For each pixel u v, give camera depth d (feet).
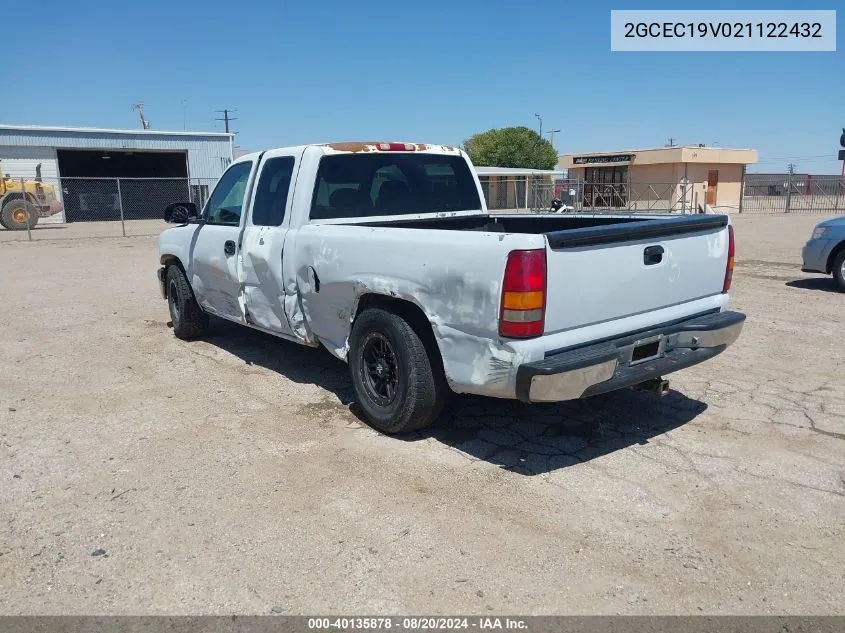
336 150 18.37
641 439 15.51
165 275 26.16
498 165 203.51
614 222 18.44
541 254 12.19
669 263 14.56
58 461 14.76
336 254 16.14
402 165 19.75
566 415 17.02
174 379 20.53
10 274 45.44
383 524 12.00
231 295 21.12
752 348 23.04
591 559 10.89
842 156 63.00
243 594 10.17
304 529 11.88
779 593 10.02
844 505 12.45
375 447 15.25
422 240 13.93
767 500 12.66
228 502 12.86
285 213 18.20
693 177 130.41
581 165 146.72
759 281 37.86
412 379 14.65
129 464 14.57
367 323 15.52
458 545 11.33
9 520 12.35
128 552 11.30
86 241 74.18
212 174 131.54
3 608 9.94
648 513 12.25
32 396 19.11
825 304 30.63
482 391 13.33
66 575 10.70
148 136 123.95
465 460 14.51
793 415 16.81
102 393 19.30
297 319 18.13
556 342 12.72
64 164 127.54
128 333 26.76
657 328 14.60
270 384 19.88
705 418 16.70
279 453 15.01
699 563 10.75
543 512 12.33
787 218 104.63
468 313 13.10
